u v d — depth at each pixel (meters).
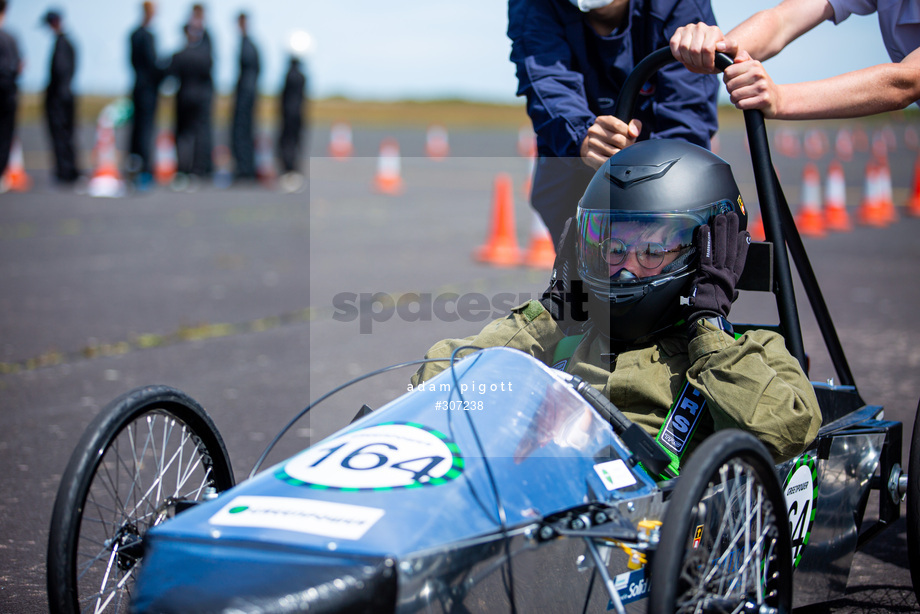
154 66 16.42
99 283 8.32
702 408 2.32
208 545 1.76
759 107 2.72
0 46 14.48
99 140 16.39
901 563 3.26
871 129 47.59
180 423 2.41
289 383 5.21
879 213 13.23
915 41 3.09
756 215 10.60
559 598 1.99
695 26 2.82
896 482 2.88
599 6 3.11
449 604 1.75
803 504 2.55
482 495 1.87
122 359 5.75
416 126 44.56
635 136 2.95
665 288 2.41
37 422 4.52
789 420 2.19
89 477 2.08
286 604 1.63
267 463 3.93
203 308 7.34
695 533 2.09
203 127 17.70
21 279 8.44
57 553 2.00
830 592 2.81
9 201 14.52
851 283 8.56
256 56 17.77
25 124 37.59
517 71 3.37
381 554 1.67
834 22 3.17
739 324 2.86
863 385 5.31
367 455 1.98
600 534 1.83
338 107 65.94
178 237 11.32
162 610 1.68
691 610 2.01
